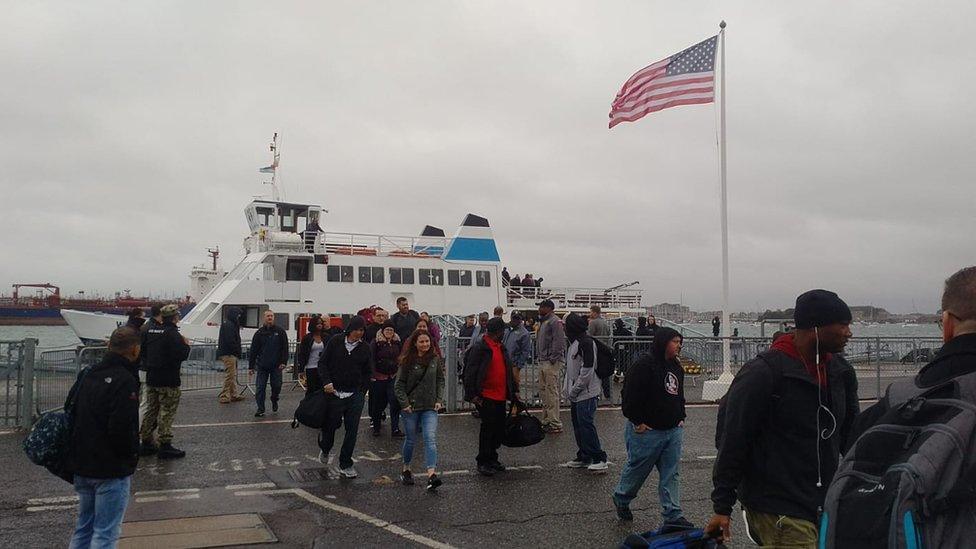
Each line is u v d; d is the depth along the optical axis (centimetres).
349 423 903
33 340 1183
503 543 651
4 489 822
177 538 649
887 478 252
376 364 1211
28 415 1169
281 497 808
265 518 720
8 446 1048
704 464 1023
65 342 5706
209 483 866
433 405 867
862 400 1652
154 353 998
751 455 400
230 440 1139
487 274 3030
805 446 386
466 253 3020
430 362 870
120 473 525
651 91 1769
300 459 1010
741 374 406
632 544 455
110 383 522
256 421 1327
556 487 868
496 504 787
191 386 1819
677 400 694
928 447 248
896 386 288
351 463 909
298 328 2348
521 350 1476
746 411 390
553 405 1263
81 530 536
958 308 280
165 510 746
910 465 246
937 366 278
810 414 387
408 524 707
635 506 791
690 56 1730
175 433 1196
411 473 882
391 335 1235
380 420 1234
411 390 871
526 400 1561
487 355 927
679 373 704
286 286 2616
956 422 250
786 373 391
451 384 1473
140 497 797
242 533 666
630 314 3659
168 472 921
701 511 777
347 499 802
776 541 383
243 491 830
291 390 1847
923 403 264
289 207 2958
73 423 526
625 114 1819
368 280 2775
